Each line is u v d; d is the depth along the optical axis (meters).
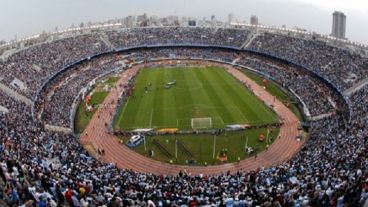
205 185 50.31
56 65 118.56
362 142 59.97
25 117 77.31
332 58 117.75
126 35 153.12
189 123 85.56
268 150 74.31
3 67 102.69
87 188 41.03
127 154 73.44
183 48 152.50
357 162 49.41
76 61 127.44
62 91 105.31
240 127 83.56
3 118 70.19
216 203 40.03
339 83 103.12
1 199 30.03
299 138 78.44
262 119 87.75
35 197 31.20
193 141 77.75
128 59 142.38
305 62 121.56
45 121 82.25
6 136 60.03
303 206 35.66
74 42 137.62
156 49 151.88
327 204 34.66
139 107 95.81
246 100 99.62
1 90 88.31
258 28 160.50
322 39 137.75
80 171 52.03
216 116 89.06
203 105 95.75
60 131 78.50
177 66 135.12
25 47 122.88
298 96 102.12
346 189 36.16
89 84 114.06
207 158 71.38
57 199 34.62
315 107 94.38
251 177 53.56
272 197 38.00
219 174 64.88
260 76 124.00
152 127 84.19
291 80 114.12
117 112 93.38
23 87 96.94
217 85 112.38
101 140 79.56
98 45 142.25
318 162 56.19
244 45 145.75
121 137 80.50
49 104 94.19
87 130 84.75
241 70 131.12
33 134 66.62
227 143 76.94
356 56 114.06
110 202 36.66
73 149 67.75
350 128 70.88
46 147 62.25
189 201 40.84
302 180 47.59
